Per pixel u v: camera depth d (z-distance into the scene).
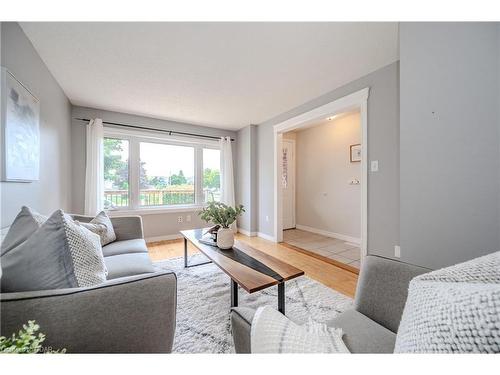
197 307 1.69
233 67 2.13
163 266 2.57
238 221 4.57
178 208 3.99
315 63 2.07
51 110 2.21
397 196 2.07
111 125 3.40
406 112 1.30
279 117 3.59
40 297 0.71
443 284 0.54
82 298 0.74
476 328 0.38
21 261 0.83
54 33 1.62
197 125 4.19
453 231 1.10
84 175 3.20
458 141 1.08
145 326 0.83
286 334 0.54
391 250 2.12
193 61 2.02
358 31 1.62
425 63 1.21
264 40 1.72
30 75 1.71
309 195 4.63
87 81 2.41
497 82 0.96
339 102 2.57
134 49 1.83
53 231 0.91
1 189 1.27
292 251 3.22
